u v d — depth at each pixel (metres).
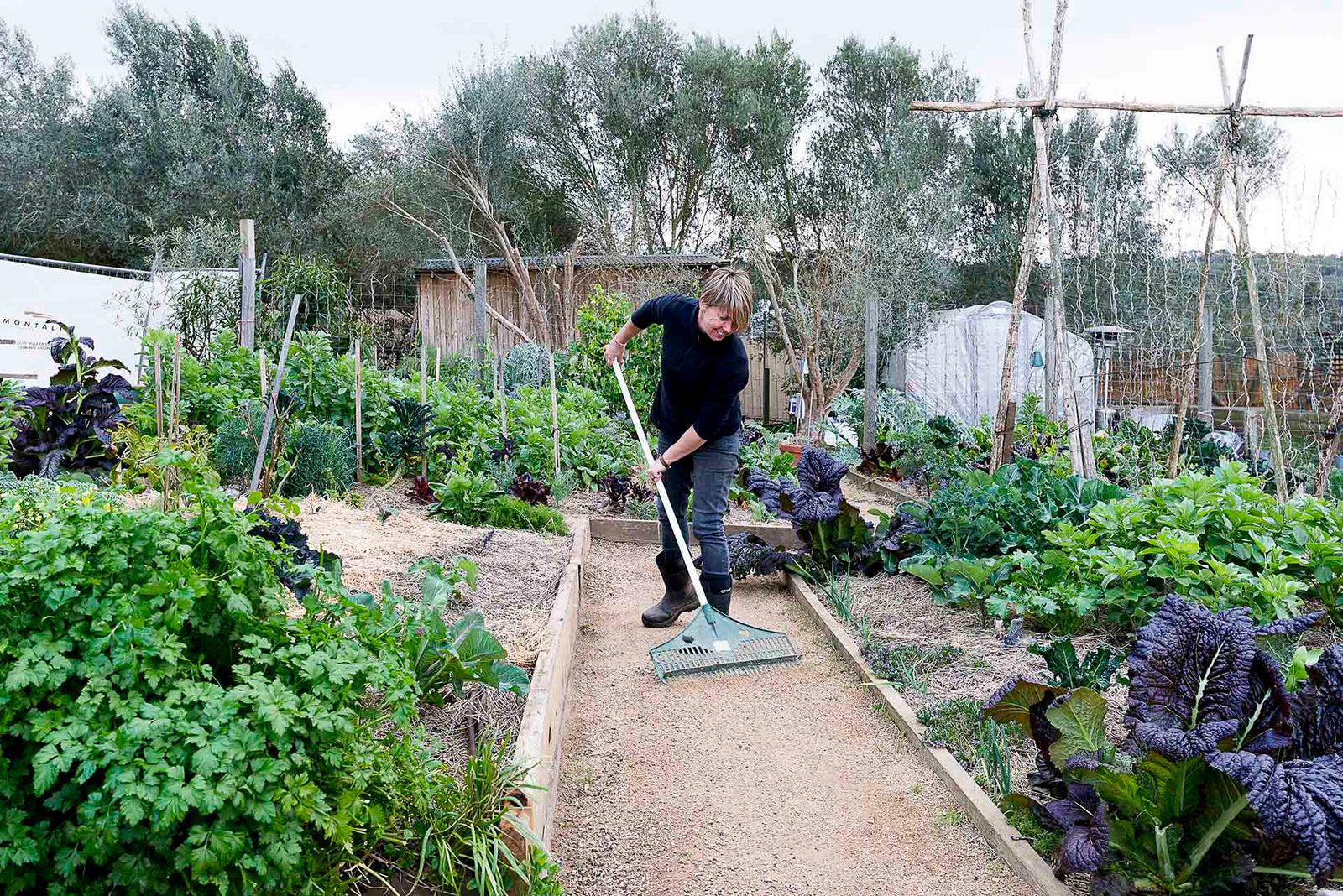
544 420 9.17
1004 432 8.88
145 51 24.77
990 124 24.02
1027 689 2.96
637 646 5.03
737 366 4.78
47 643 2.01
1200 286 8.09
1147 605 4.68
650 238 25.12
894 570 6.04
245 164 23.47
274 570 2.66
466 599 4.61
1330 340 8.38
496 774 2.65
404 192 24.36
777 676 4.58
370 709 2.56
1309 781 2.23
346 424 8.25
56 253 22.58
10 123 22.05
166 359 7.26
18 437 5.60
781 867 2.95
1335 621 4.85
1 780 1.90
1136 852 2.55
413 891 2.36
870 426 11.87
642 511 7.90
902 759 3.66
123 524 2.14
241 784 1.91
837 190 24.06
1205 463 9.19
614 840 3.10
